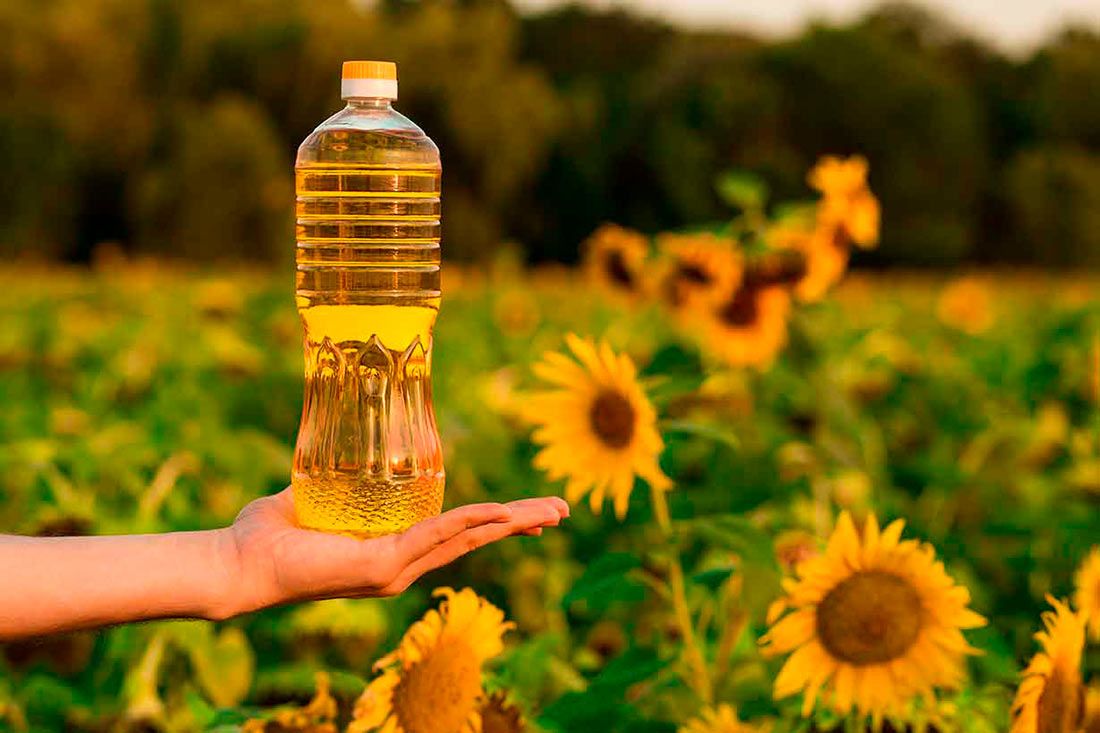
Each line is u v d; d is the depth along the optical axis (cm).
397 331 237
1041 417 683
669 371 367
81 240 4247
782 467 495
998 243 5062
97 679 367
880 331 1067
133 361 884
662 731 275
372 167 244
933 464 547
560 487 493
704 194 4584
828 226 441
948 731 260
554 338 1010
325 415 235
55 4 4341
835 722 263
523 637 452
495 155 4509
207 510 464
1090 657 343
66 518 399
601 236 480
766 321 450
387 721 249
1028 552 423
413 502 234
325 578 200
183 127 4228
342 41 4484
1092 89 5381
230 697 357
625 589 291
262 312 1120
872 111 4984
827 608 254
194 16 4456
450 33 4666
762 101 4803
